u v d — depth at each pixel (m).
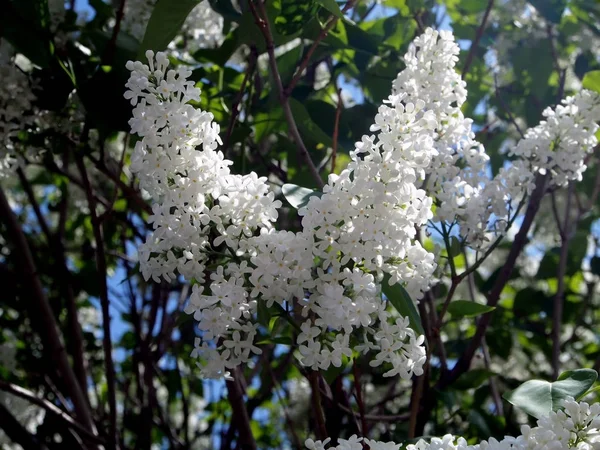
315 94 0.81
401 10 0.80
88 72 0.71
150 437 0.69
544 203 1.01
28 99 0.64
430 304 0.66
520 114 0.92
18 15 0.62
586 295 0.98
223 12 0.63
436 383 0.66
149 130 0.38
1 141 0.63
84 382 0.79
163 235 0.39
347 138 0.71
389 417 0.65
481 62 0.85
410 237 0.39
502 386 0.97
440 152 0.48
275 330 0.43
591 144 0.54
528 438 0.35
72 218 1.06
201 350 0.39
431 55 0.48
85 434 0.64
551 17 0.82
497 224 0.51
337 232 0.37
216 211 0.38
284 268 0.37
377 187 0.37
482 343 0.79
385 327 0.39
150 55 0.39
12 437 0.69
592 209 1.02
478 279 1.01
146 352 0.70
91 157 0.65
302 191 0.42
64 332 0.95
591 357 1.00
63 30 0.69
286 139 0.78
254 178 0.39
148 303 0.88
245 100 0.72
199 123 0.38
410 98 0.48
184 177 0.39
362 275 0.38
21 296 0.83
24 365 0.90
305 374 0.43
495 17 0.88
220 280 0.38
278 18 0.59
